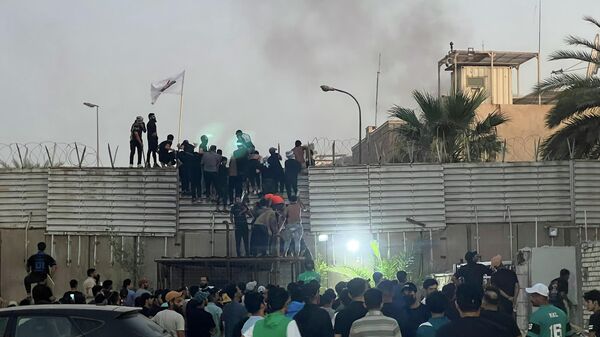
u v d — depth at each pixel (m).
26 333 9.02
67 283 27.52
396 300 10.15
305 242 27.98
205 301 14.03
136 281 27.33
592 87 30.91
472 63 58.09
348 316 9.17
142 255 27.70
